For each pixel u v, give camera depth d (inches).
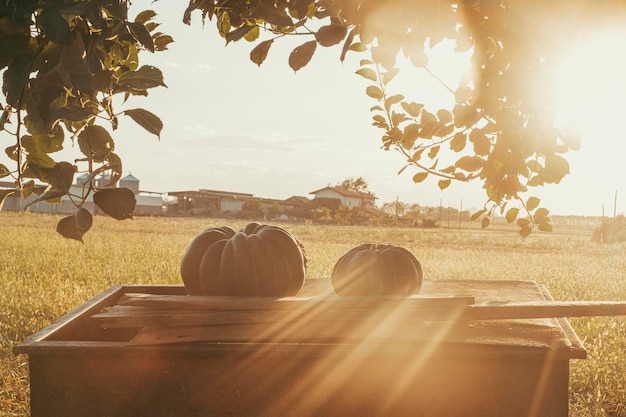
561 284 490.6
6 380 207.6
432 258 751.1
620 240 1386.6
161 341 107.6
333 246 958.4
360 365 103.3
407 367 102.8
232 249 130.7
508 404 102.1
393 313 114.9
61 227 64.8
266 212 3147.1
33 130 69.2
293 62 90.7
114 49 74.4
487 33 84.2
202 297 122.4
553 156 97.4
